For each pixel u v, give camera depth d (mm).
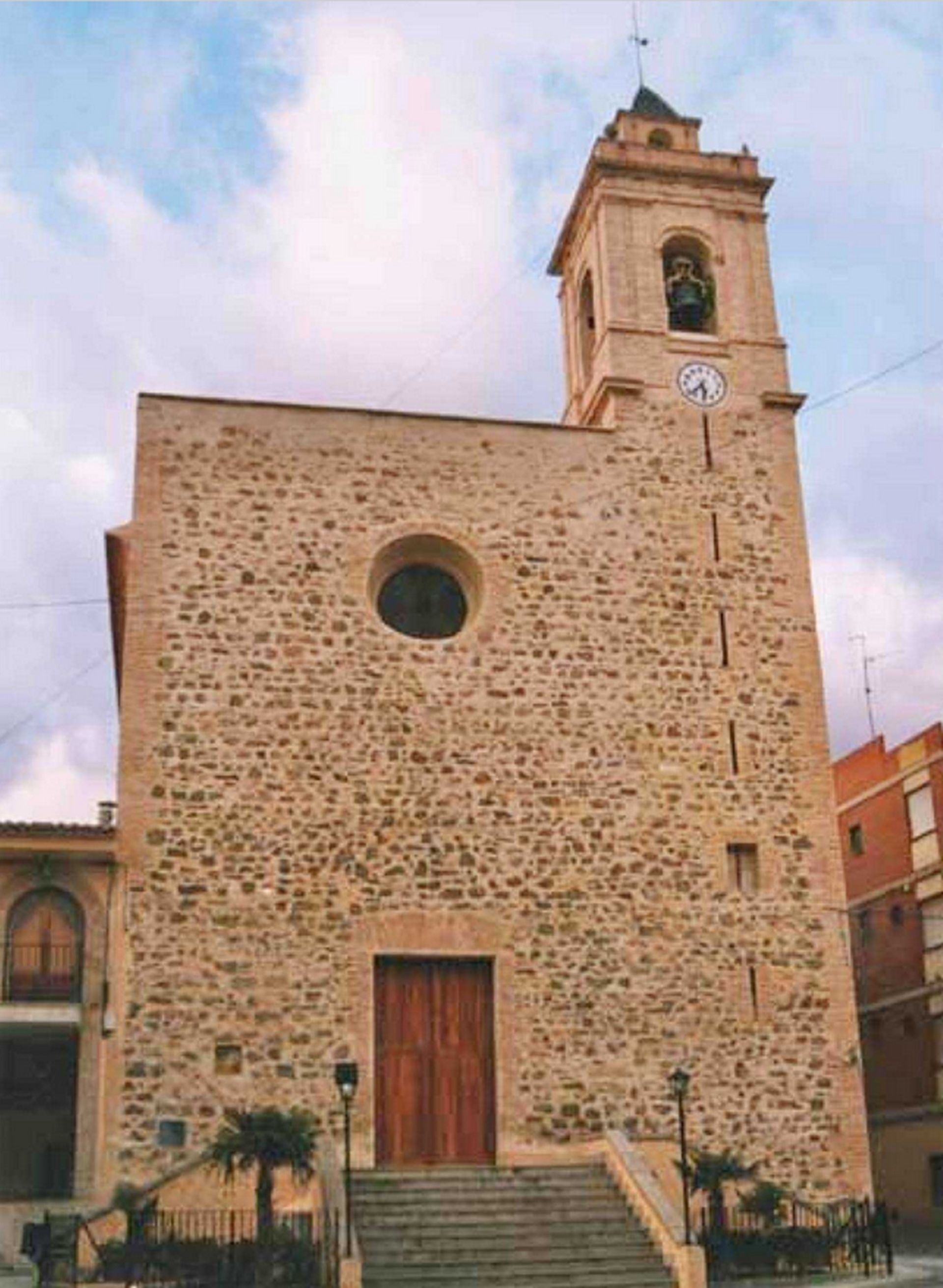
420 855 24578
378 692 25281
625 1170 21906
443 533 26391
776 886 25625
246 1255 19625
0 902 23000
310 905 23953
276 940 23672
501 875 24734
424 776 24984
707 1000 24734
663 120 31016
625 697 26141
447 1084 23844
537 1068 23875
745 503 27844
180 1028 22938
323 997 23562
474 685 25672
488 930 24422
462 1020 24219
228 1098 22750
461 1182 22062
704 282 29891
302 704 24953
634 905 25000
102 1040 22562
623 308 28797
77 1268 20031
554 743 25609
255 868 23953
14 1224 21469
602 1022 24281
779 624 27188
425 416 27031
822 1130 24391
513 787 25234
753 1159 24000
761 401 28609
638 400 28094
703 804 25812
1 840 22984
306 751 24719
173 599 25109
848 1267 21594
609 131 31094
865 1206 22828
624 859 25219
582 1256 20125
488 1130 23734
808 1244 21578
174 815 23938
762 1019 24812
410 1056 23859
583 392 30781
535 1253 20156
